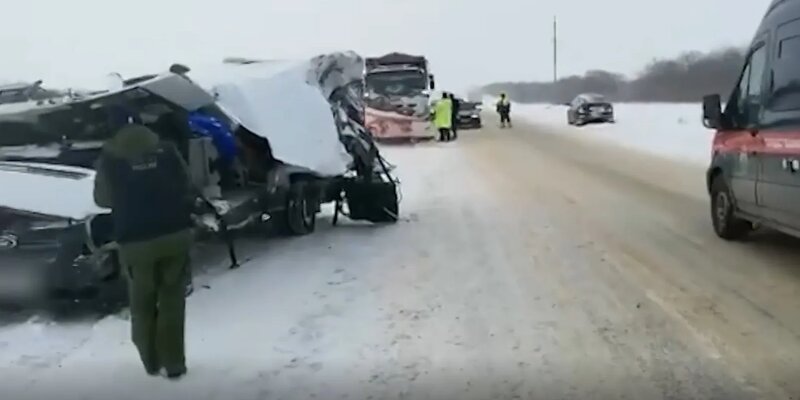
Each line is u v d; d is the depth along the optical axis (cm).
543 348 616
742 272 835
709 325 660
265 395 534
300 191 1112
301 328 677
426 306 736
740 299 734
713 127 1018
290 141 995
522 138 3281
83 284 686
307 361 598
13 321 713
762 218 900
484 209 1328
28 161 810
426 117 3047
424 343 634
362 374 569
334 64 1166
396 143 3100
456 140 3231
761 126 888
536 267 882
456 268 887
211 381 561
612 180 1709
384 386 546
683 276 824
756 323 662
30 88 1214
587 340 631
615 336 639
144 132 570
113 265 701
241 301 765
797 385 531
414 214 1295
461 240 1055
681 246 977
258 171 985
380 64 3070
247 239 1102
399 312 718
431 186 1678
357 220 1240
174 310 569
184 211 573
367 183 1202
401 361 594
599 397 520
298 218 1110
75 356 620
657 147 2620
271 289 809
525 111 6856
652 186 1588
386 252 986
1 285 688
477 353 608
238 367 587
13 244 682
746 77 951
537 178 1786
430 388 541
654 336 636
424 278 842
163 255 562
